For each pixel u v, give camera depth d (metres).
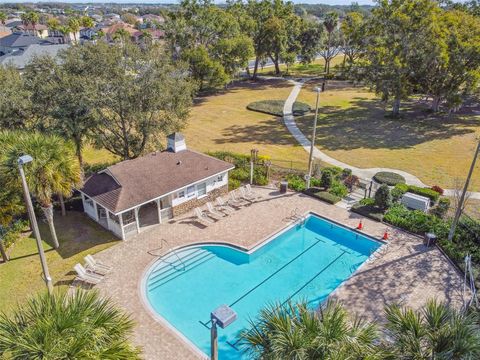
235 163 32.31
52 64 27.17
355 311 16.97
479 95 46.38
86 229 23.84
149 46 30.05
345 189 28.30
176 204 25.05
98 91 26.62
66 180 20.12
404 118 47.53
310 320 10.11
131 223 22.84
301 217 25.33
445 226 22.84
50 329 9.70
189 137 42.03
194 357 14.80
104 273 19.67
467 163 33.50
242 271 20.67
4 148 19.47
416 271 19.75
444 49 40.94
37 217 24.84
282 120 48.12
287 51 76.31
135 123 29.27
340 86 69.12
